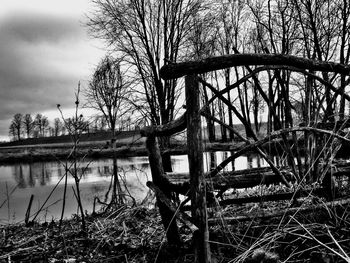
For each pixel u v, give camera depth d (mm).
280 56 2506
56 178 19859
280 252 2582
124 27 14086
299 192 3125
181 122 2705
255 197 3264
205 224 2395
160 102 13656
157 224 4594
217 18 14516
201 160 2408
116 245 3674
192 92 2410
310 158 3330
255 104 18141
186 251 3113
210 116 3037
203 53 13883
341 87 3102
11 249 4105
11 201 12156
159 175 3215
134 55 14242
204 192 2406
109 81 15789
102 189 13055
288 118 3926
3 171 28328
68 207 10039
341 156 3988
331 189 3035
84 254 3629
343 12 5930
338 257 2322
